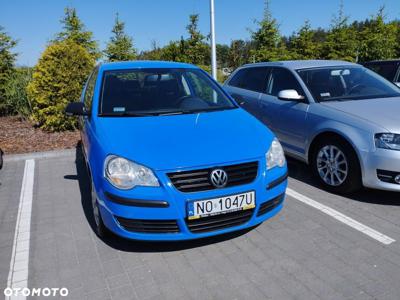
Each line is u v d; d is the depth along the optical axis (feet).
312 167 14.92
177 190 8.72
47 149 22.02
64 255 10.11
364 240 10.30
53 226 11.94
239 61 49.57
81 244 10.66
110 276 9.06
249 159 9.35
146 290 8.46
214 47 29.58
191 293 8.29
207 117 11.55
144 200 8.73
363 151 12.23
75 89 25.58
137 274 9.09
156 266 9.40
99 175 9.49
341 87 15.57
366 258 9.41
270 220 11.73
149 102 12.48
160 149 9.27
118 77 13.47
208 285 8.55
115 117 11.51
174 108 12.31
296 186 14.61
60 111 25.59
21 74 33.99
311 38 48.37
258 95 18.29
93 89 13.43
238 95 19.70
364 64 27.84
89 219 12.38
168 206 8.68
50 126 26.43
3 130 28.07
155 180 8.73
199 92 13.69
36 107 26.35
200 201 8.77
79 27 39.86
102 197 9.40
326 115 13.84
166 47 47.83
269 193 9.64
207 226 9.08
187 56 44.65
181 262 9.53
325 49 47.85
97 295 8.37
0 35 35.45
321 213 12.10
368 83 16.07
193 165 8.86
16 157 20.36
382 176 12.06
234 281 8.66
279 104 16.51
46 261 9.85
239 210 9.20
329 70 16.53
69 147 22.27
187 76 14.23
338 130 13.02
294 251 9.86
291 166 17.16
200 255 9.83
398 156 11.59
